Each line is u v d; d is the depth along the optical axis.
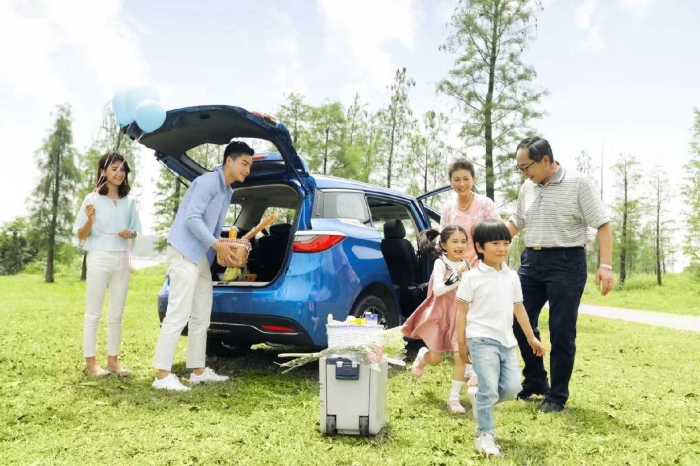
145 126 4.14
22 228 54.75
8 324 8.14
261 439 3.03
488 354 2.98
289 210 5.40
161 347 4.14
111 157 4.51
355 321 3.25
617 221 35.38
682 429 3.47
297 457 2.76
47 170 34.09
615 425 3.50
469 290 3.08
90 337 4.53
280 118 23.44
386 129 23.73
